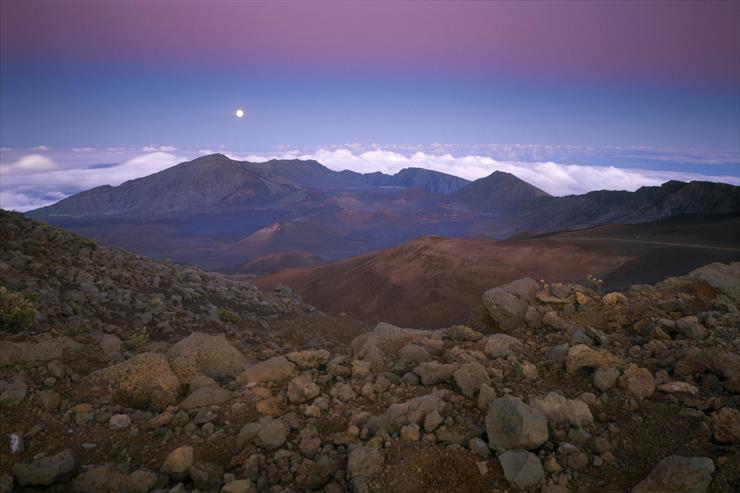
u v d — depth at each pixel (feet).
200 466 15.26
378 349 26.37
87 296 46.03
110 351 28.58
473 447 15.88
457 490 14.44
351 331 66.85
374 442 16.51
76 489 14.15
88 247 62.28
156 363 23.16
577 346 22.56
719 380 20.31
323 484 15.26
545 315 30.83
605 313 30.73
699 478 13.29
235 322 55.88
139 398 21.31
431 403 18.49
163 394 21.20
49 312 37.91
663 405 18.67
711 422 16.57
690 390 19.39
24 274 45.60
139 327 44.29
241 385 23.70
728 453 15.25
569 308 31.58
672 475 13.46
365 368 24.07
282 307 70.49
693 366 21.22
